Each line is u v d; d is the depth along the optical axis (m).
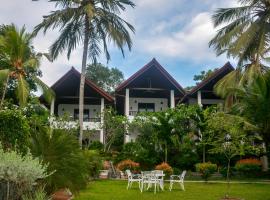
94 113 34.88
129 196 14.60
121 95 33.41
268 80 15.22
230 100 23.59
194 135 27.19
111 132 29.73
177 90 32.28
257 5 22.08
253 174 24.89
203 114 25.56
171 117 26.50
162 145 27.08
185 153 26.81
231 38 21.88
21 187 6.92
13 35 20.09
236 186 19.28
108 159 27.25
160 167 21.91
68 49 24.61
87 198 13.50
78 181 10.05
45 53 23.28
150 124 27.66
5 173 6.54
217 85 24.83
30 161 7.12
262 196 15.08
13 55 20.34
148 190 16.91
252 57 22.38
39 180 8.82
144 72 31.73
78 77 31.56
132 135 31.53
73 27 24.38
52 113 29.64
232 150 16.30
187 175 24.73
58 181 9.44
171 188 17.31
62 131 10.13
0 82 20.89
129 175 18.03
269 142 16.14
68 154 9.86
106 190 16.64
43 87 22.42
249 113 16.14
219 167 25.84
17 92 20.52
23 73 20.80
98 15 23.94
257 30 20.95
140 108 34.72
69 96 32.19
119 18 24.41
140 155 26.75
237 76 22.88
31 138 9.97
